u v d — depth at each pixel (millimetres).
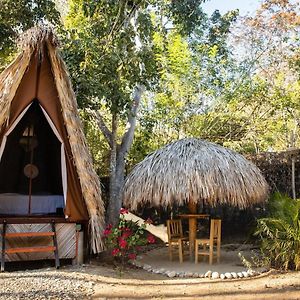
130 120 10188
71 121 7461
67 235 7520
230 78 13523
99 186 7781
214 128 13844
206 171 7195
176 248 9758
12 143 9203
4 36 9797
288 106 13914
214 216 10289
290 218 7371
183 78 12523
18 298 4969
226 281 6359
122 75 8898
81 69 8711
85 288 5590
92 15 9430
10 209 9164
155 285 6039
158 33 11984
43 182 9734
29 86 7496
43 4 9922
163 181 7305
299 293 5648
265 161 9953
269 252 7609
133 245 8008
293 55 15672
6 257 6980
